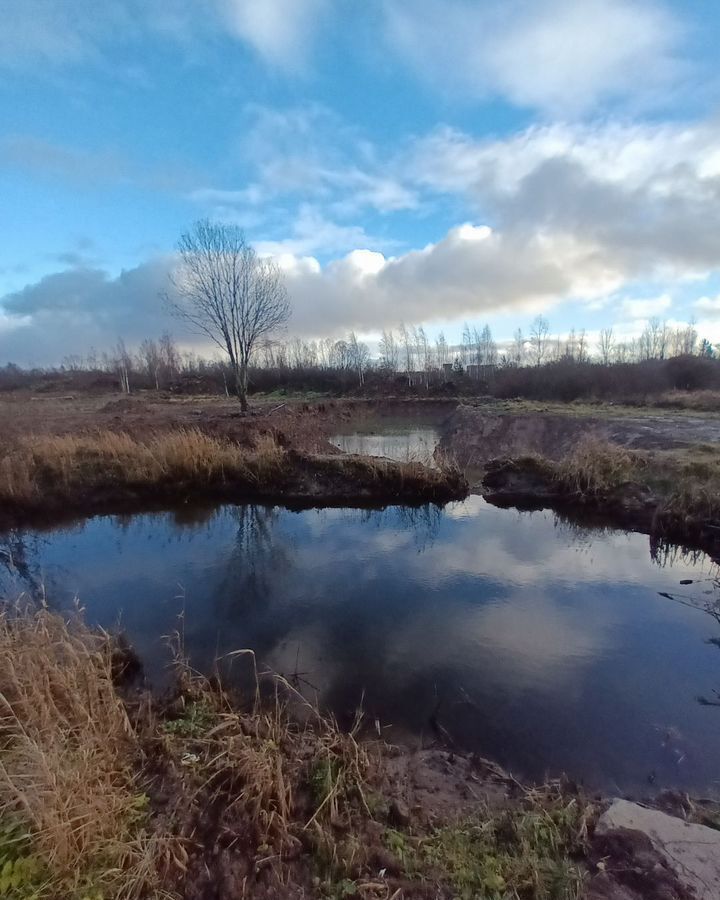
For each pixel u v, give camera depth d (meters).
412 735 4.29
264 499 11.77
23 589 7.39
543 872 2.64
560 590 7.05
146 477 11.74
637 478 10.03
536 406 23.12
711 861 2.70
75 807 2.77
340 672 5.21
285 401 31.20
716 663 5.25
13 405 17.72
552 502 10.90
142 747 3.68
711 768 3.85
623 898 2.48
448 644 5.71
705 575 7.38
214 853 2.82
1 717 3.35
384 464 11.95
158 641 5.82
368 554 8.60
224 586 7.39
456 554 8.53
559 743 4.14
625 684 4.92
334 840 2.88
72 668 3.95
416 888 2.59
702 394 22.12
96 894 2.45
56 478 11.34
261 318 21.31
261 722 4.05
